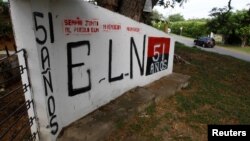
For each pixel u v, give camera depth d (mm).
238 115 4414
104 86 3670
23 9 2131
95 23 3197
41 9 2262
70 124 3014
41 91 2375
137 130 3422
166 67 6023
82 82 3129
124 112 3543
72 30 2801
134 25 4230
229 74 8008
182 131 3602
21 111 3434
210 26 20438
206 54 12734
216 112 4465
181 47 15211
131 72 4457
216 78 7219
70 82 2900
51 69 2525
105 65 3600
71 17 2748
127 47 4160
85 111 3293
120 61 4016
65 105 2867
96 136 2854
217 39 37000
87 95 3277
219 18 18422
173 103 4668
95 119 3234
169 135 3436
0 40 13297
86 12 2984
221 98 5281
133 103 3910
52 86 2559
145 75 5035
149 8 6039
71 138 2732
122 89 4250
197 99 5020
